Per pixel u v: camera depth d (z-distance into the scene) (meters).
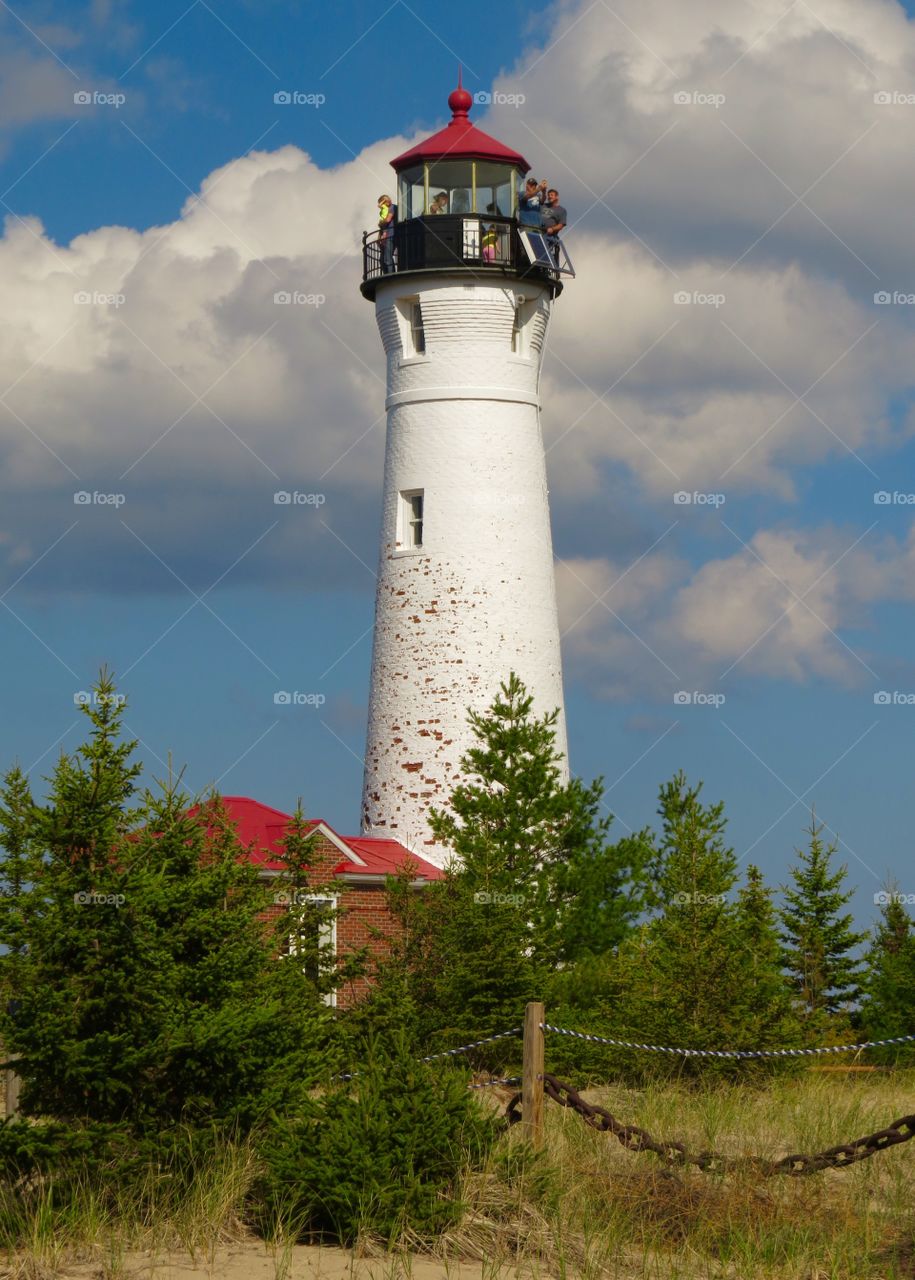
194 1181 15.56
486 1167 15.86
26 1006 15.93
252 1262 14.20
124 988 16.14
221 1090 16.62
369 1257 14.43
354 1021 26.06
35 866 16.47
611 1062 26.69
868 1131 20.39
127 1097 16.33
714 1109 22.08
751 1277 14.09
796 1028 28.56
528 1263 14.36
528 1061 17.06
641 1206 15.81
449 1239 14.73
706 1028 27.23
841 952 39.47
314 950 26.73
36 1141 15.49
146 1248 14.49
